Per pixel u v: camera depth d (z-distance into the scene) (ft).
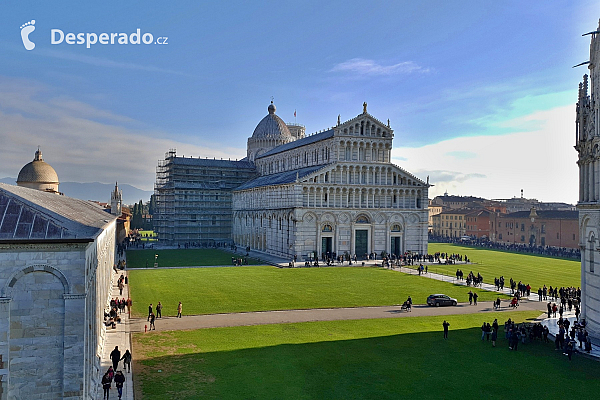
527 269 329.31
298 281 258.16
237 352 130.00
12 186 105.81
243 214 492.54
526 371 119.14
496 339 147.64
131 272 288.30
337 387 106.63
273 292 222.28
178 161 538.88
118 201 315.99
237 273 288.10
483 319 174.70
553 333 155.53
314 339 144.15
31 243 80.23
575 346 140.77
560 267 342.64
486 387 108.27
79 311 83.35
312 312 181.57
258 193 453.99
